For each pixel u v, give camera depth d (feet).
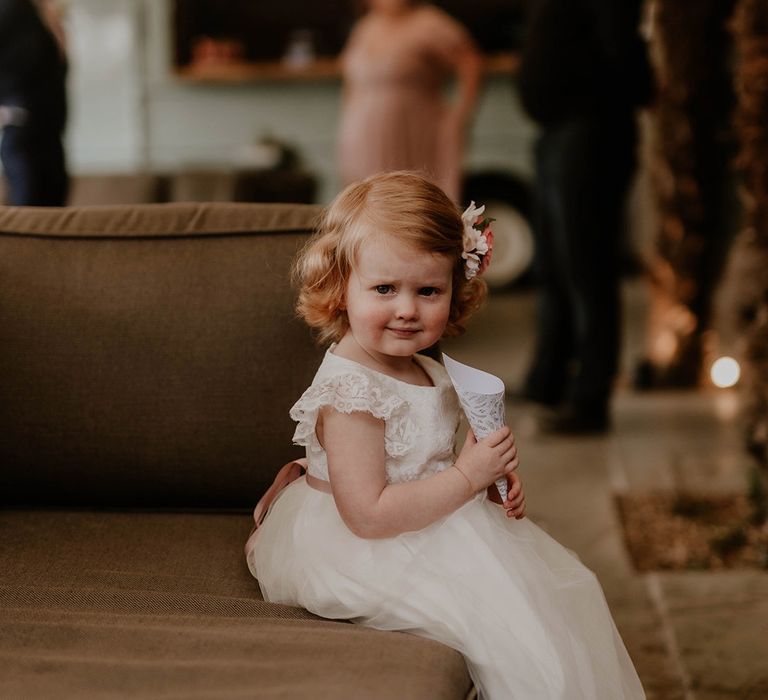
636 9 13.47
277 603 5.31
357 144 20.11
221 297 6.66
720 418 15.15
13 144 12.91
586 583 5.35
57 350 6.68
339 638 4.74
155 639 4.76
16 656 4.60
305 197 17.30
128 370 6.64
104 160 25.96
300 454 6.56
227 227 6.91
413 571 5.00
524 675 4.71
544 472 12.93
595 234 13.99
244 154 25.43
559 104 13.80
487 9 27.78
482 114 25.75
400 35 19.70
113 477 6.67
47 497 6.79
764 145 9.80
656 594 9.25
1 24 12.64
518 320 23.07
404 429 5.37
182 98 25.75
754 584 9.39
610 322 14.33
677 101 16.34
